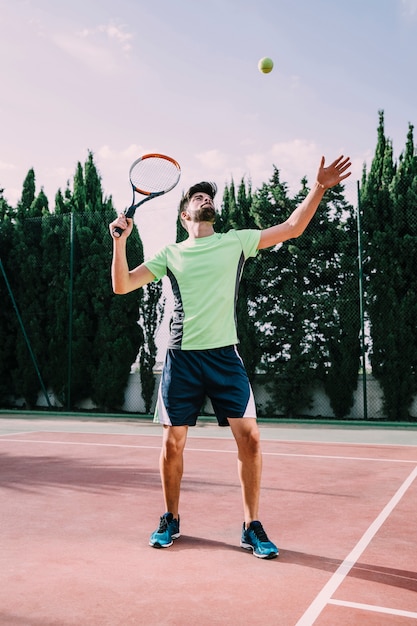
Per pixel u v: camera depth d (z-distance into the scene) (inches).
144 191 135.9
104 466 220.4
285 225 119.4
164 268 120.3
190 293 116.0
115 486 183.6
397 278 410.0
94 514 148.2
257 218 450.6
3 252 515.5
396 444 289.1
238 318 442.9
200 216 118.4
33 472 207.8
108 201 494.6
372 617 84.6
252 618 84.1
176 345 117.0
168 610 87.1
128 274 116.3
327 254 429.7
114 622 82.8
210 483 188.5
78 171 519.8
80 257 490.9
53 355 494.6
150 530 132.9
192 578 100.8
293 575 102.6
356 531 133.2
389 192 421.7
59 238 501.7
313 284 433.1
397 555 115.0
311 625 81.7
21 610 87.1
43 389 481.7
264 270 438.9
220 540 125.0
